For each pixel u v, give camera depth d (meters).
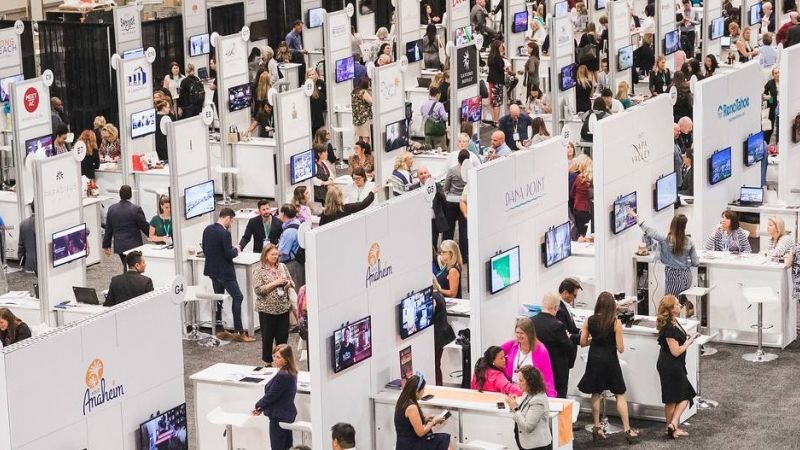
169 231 19.92
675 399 15.21
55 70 29.53
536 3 35.84
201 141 19.67
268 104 27.45
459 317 16.53
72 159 18.22
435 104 25.20
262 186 25.22
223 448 14.75
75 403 12.23
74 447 12.24
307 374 14.95
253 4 32.41
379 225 14.50
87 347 12.35
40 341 11.84
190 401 16.61
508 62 31.08
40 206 17.70
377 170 24.14
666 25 31.75
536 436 13.55
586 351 16.14
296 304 17.17
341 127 27.70
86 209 22.14
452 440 14.12
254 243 19.17
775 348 18.02
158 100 26.69
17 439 11.63
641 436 15.46
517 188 16.58
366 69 29.09
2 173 25.84
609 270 18.08
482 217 15.86
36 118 22.56
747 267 17.98
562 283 15.76
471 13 33.78
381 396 14.45
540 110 28.12
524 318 14.88
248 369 14.98
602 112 25.19
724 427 15.61
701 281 18.30
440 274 17.17
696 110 19.94
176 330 13.51
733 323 18.19
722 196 20.72
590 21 34.81
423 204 15.29
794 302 18.25
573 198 20.33
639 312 18.52
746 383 16.89
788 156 22.33
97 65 29.17
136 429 13.01
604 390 15.36
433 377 15.70
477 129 26.12
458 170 20.72
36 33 31.89
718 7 33.38
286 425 13.99
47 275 17.83
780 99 22.16
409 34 30.89
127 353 12.85
